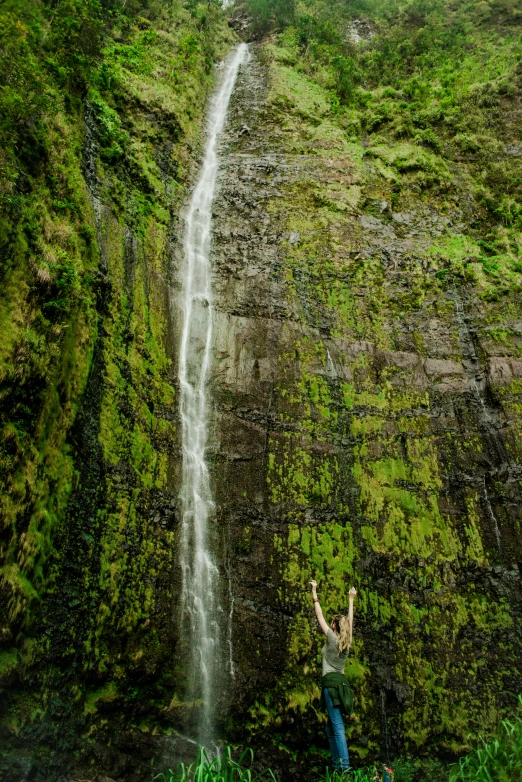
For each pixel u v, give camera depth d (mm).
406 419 12133
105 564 8398
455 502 11258
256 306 13195
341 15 30359
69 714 7082
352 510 11094
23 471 6914
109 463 9117
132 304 11227
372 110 19406
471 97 19562
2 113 8453
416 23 29094
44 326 7727
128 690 8047
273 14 29656
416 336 13195
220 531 10383
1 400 6699
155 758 7828
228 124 19000
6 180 7855
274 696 9109
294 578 10195
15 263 7488
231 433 11414
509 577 10445
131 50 17812
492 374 12445
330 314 13383
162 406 10914
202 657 9117
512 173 17109
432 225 15578
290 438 11562
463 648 9891
